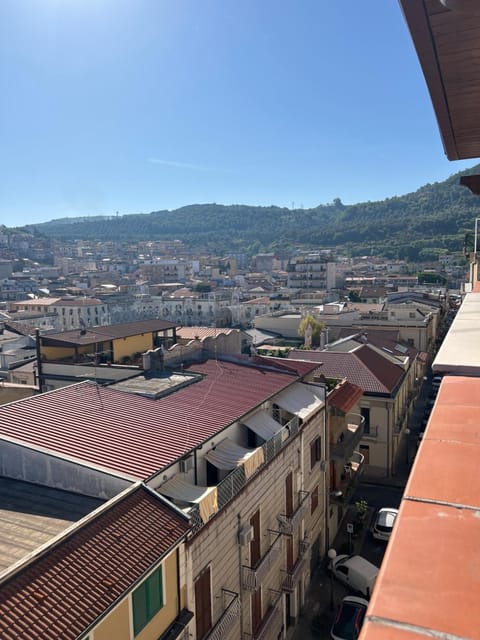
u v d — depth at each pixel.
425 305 74.81
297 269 160.12
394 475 34.78
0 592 8.63
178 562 12.15
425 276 146.50
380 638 1.83
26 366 46.62
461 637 1.81
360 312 75.12
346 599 20.98
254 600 16.95
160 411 17.33
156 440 14.95
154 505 11.96
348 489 27.66
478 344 5.85
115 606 9.57
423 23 3.81
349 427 30.17
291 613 20.53
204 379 21.70
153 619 11.32
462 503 2.64
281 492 18.95
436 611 1.95
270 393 20.72
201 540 13.27
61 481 13.44
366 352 39.19
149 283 189.62
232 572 15.15
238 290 142.25
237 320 119.44
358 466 30.36
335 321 70.00
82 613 8.93
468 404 4.04
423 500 2.71
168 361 24.02
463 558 2.23
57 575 9.34
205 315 119.12
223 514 14.48
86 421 15.85
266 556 17.19
